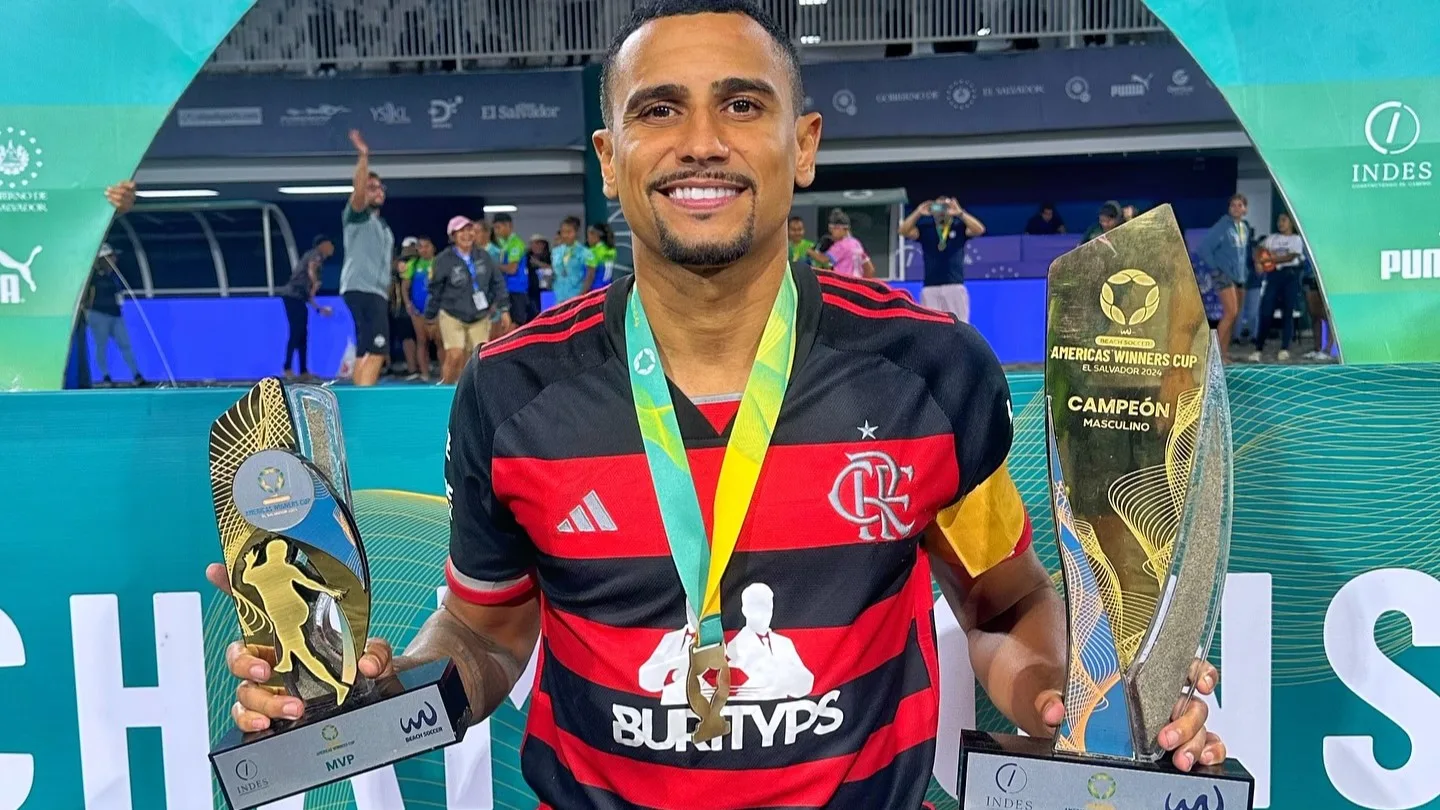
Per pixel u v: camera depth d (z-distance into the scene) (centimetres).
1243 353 750
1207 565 103
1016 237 972
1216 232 670
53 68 213
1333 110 203
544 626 117
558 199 1003
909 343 110
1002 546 119
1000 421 114
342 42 906
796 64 108
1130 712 102
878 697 107
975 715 159
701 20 98
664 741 104
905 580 111
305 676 109
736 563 104
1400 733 156
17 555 161
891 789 108
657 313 107
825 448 106
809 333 109
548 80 885
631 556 105
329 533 108
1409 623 155
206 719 163
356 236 584
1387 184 203
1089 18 853
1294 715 158
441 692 107
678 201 98
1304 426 155
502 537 116
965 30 869
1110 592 105
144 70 215
